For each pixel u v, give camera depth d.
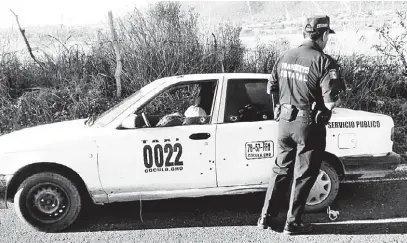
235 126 5.08
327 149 5.21
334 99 4.48
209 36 9.56
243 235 4.84
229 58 9.32
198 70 9.12
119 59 9.00
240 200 5.82
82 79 9.44
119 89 9.03
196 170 5.04
